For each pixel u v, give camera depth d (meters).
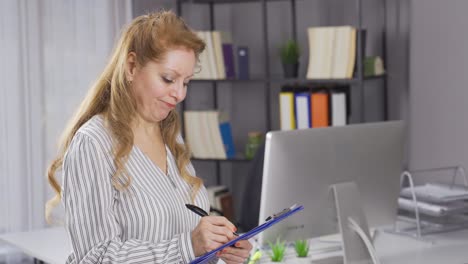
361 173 2.76
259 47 5.12
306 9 4.93
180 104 5.05
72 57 4.31
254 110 5.20
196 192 2.16
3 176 4.09
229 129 4.77
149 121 2.04
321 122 4.36
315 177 2.62
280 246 2.69
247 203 4.02
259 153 4.02
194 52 1.97
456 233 3.15
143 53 1.91
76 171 1.86
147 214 1.92
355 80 4.21
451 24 4.27
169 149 2.16
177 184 2.11
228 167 5.30
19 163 4.13
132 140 1.95
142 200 1.93
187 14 5.08
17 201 4.14
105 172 1.88
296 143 2.55
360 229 2.59
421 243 2.97
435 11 4.34
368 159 2.78
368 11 4.71
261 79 4.59
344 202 2.62
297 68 4.57
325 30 4.29
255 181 4.00
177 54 1.91
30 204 4.18
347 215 2.62
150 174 2.00
